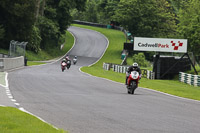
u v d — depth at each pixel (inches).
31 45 7623.0
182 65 4899.1
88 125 987.9
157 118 1176.2
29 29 7322.8
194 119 1203.9
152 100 1808.6
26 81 2586.1
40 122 943.0
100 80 3260.3
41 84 2422.5
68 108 1327.5
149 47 4591.5
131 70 2210.9
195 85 3688.5
